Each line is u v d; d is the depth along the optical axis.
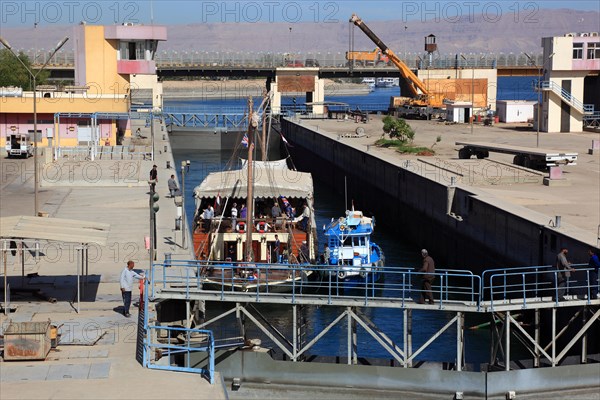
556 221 64.62
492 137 135.50
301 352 46.75
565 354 50.31
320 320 59.25
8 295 45.53
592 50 140.75
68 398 35.66
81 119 115.56
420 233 91.31
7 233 45.09
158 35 134.75
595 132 141.50
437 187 86.00
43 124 116.06
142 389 36.81
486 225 75.06
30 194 82.12
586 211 74.12
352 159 120.62
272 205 71.75
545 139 131.12
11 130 115.69
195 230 66.50
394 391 45.12
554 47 140.25
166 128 151.88
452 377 44.78
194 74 186.25
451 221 82.69
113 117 113.00
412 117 175.88
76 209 74.50
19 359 39.41
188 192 106.44
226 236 65.50
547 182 88.56
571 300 47.91
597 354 49.44
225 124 166.38
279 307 60.53
